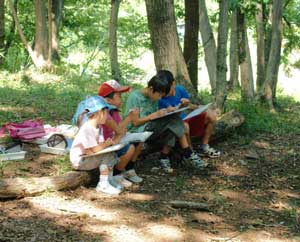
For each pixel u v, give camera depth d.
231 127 8.09
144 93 6.52
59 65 16.92
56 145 6.80
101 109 5.77
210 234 5.15
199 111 6.74
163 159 6.62
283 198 6.14
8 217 5.15
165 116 6.49
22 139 7.03
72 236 4.93
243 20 12.78
